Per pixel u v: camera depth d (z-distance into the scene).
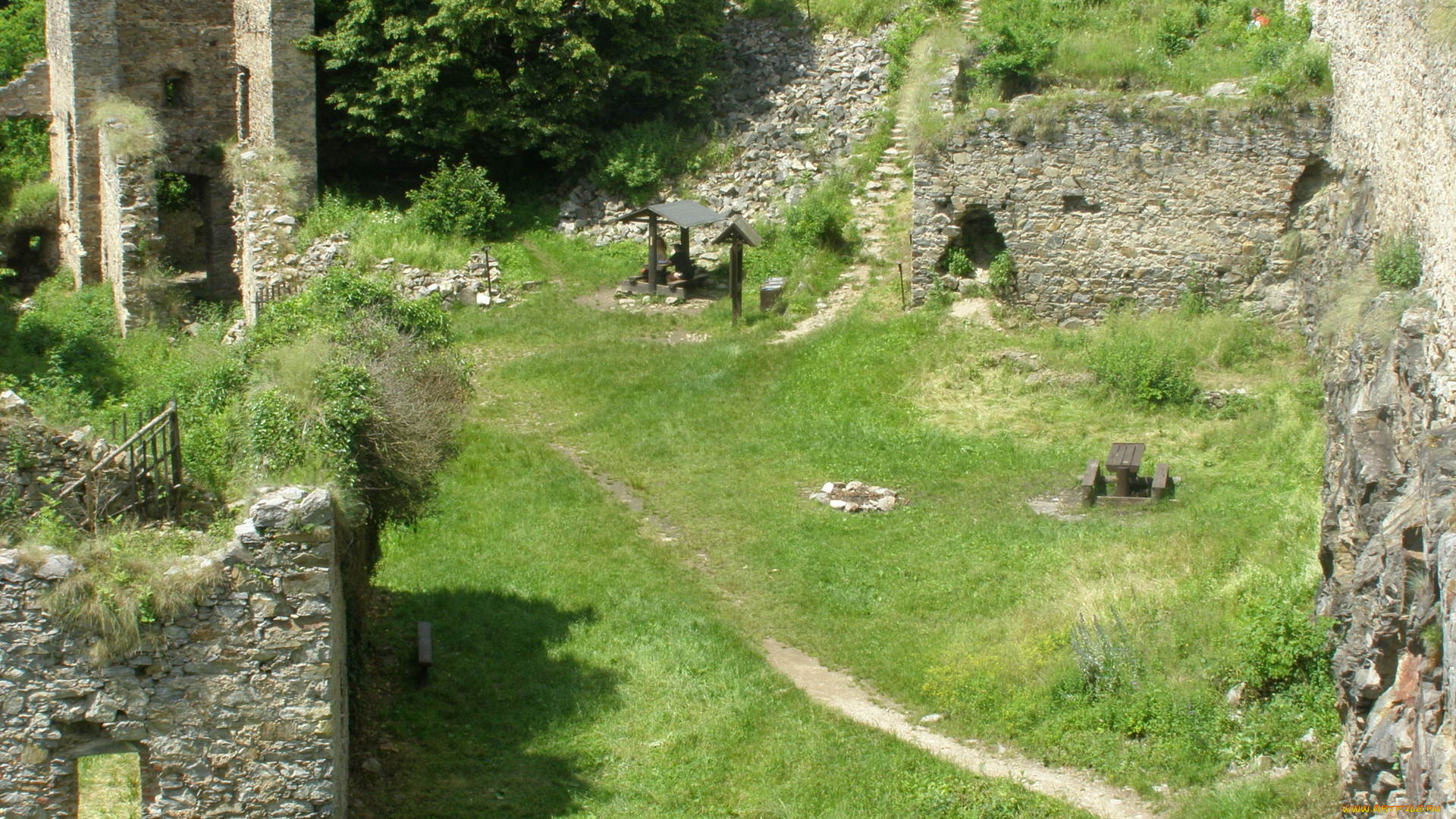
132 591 10.02
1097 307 23.45
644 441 20.52
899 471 19.25
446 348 15.85
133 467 11.59
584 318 25.42
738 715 13.42
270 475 11.64
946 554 16.69
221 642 10.23
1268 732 11.95
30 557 9.91
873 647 14.77
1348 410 14.81
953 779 11.95
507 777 12.47
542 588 16.14
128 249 26.56
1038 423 20.38
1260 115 22.39
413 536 17.50
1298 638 12.38
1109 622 13.70
